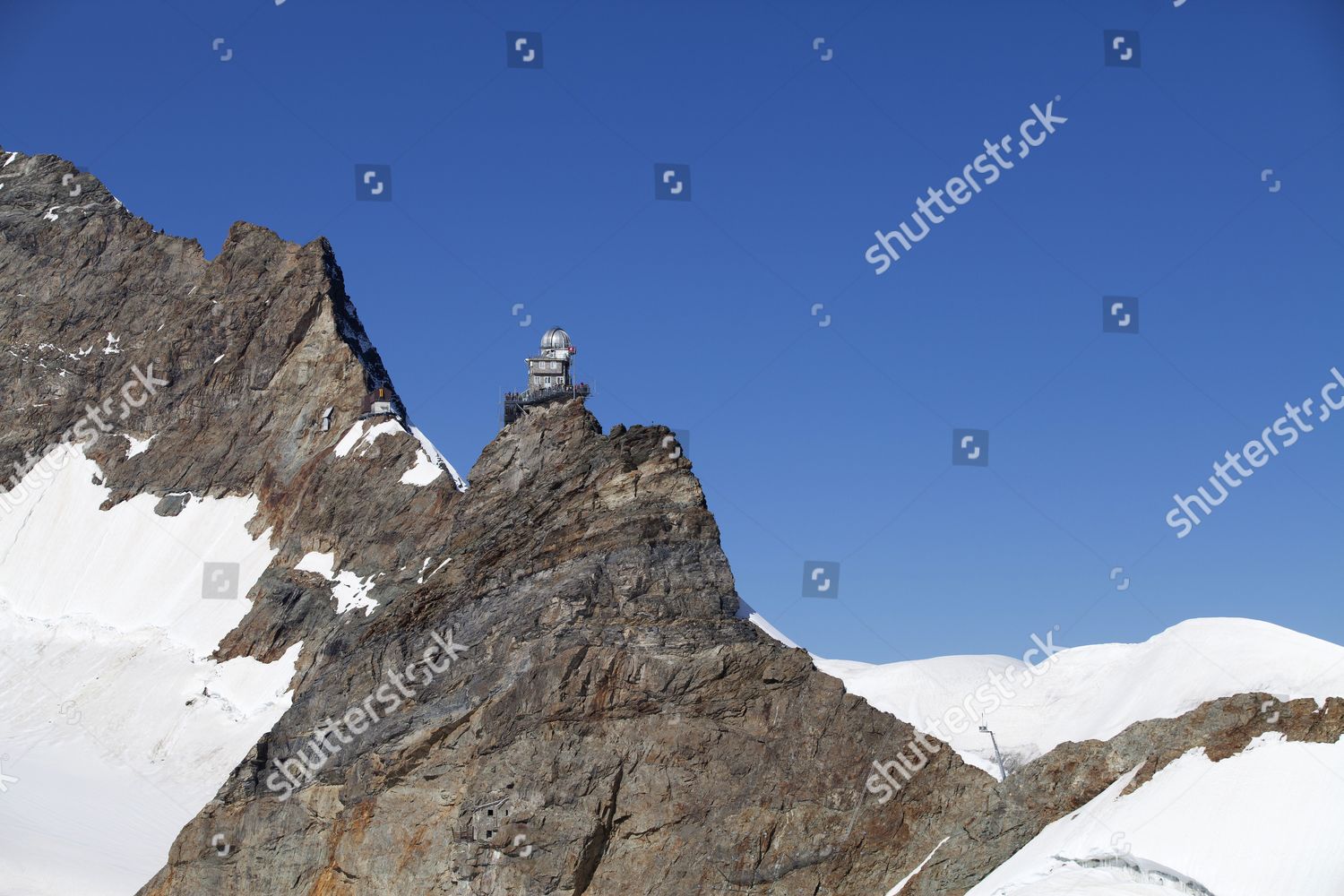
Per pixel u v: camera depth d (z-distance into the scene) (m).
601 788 113.50
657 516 128.12
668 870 110.81
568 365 169.62
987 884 99.44
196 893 129.50
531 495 141.38
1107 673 117.69
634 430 137.50
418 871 116.69
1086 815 99.62
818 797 111.31
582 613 122.50
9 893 135.25
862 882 107.88
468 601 132.62
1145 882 89.62
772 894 108.50
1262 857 87.75
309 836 126.06
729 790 112.75
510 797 114.19
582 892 111.12
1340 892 83.38
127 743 168.50
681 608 122.31
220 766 161.88
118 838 149.50
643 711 116.44
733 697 116.06
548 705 117.44
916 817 109.38
